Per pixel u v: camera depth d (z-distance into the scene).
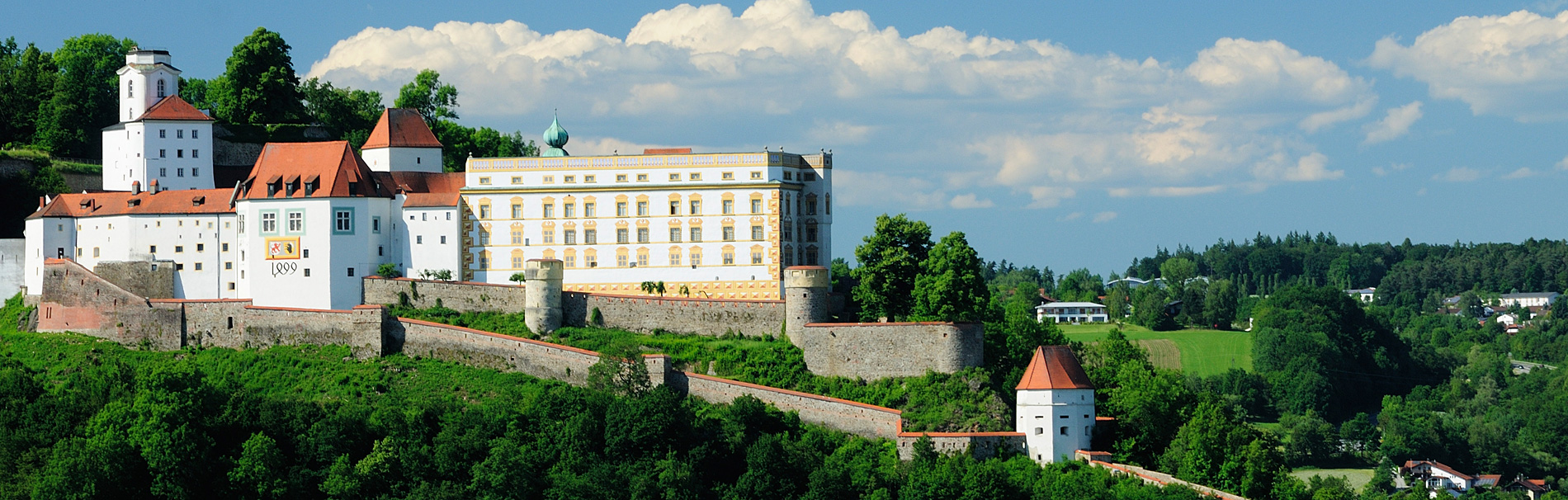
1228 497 196.75
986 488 191.25
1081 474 196.88
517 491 194.50
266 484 198.38
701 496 196.75
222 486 199.50
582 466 199.00
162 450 198.00
